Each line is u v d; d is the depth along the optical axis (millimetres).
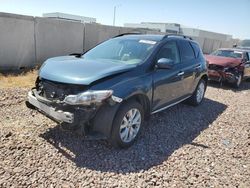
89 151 3693
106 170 3277
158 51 4539
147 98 4121
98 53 4820
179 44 5395
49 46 11156
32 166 3217
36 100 3779
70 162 3383
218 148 4133
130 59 4352
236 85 9500
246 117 5898
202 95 6660
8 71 9469
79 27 12219
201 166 3539
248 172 3480
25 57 10359
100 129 3486
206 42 25703
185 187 3059
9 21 9539
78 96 3299
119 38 5188
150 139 4273
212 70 9375
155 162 3559
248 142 4441
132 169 3346
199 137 4531
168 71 4691
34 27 10414
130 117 3846
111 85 3498
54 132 4164
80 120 3326
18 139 3846
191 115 5707
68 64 3930
